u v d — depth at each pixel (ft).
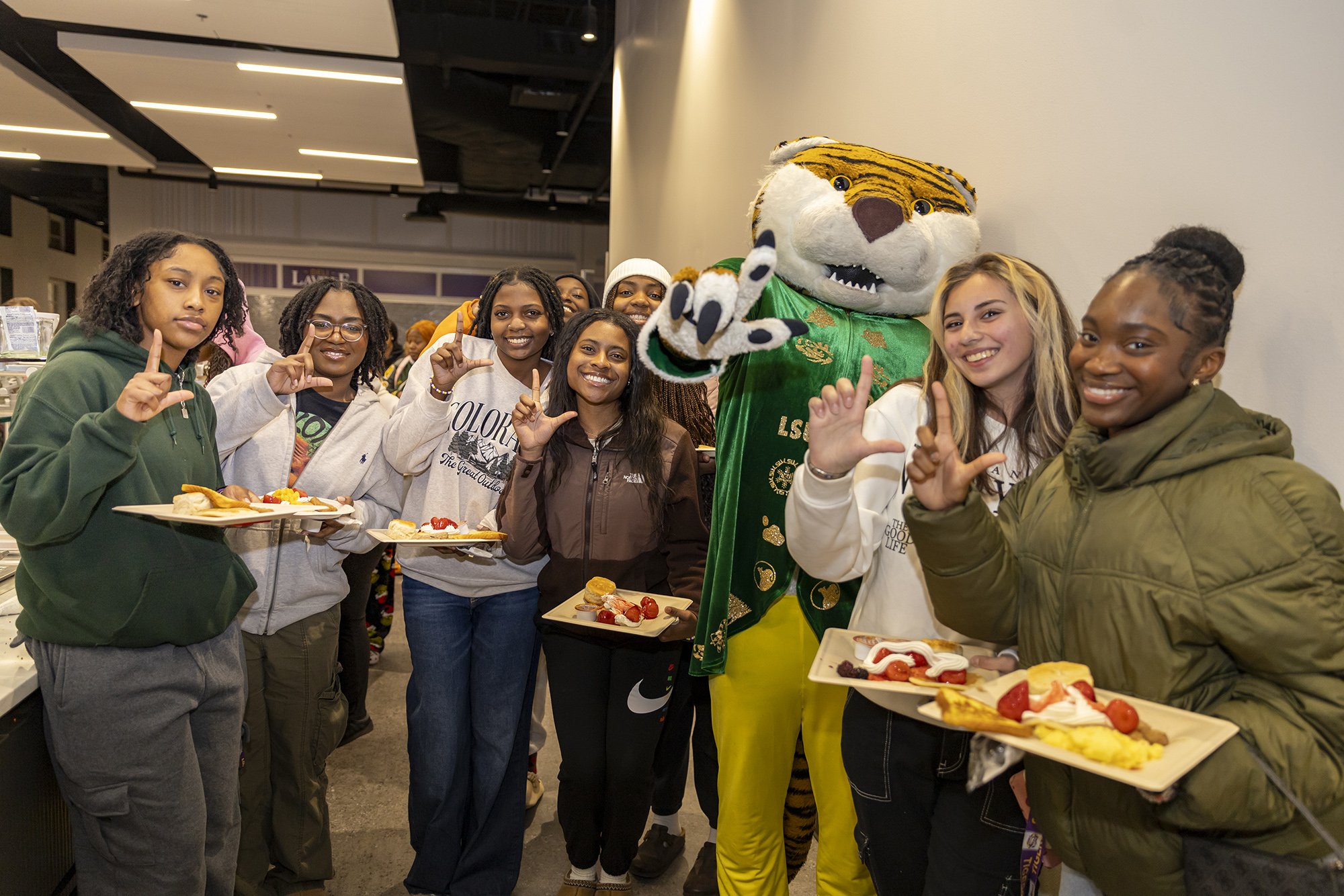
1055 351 4.15
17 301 10.64
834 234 5.21
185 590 4.88
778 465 5.36
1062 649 3.53
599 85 27.68
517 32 24.00
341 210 42.45
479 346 6.97
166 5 19.79
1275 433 3.18
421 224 43.32
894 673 3.54
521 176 35.40
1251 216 3.91
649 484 6.17
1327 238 3.53
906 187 5.45
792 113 9.64
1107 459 3.31
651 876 7.41
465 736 6.77
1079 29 5.03
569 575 6.28
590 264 44.83
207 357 6.20
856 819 5.27
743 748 5.38
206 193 41.04
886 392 4.87
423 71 27.53
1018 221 5.65
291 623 6.31
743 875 5.43
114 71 23.50
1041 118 5.39
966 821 4.28
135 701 4.85
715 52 12.69
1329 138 3.51
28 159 34.63
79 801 4.92
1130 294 3.18
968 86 6.23
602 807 6.53
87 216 42.39
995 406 4.46
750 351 4.03
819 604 5.30
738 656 5.38
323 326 6.44
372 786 8.95
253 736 6.25
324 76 23.68
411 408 6.54
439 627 6.63
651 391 6.27
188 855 5.12
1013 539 3.84
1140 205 4.55
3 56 23.76
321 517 5.19
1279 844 2.99
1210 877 3.06
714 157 12.69
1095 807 3.42
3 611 6.08
